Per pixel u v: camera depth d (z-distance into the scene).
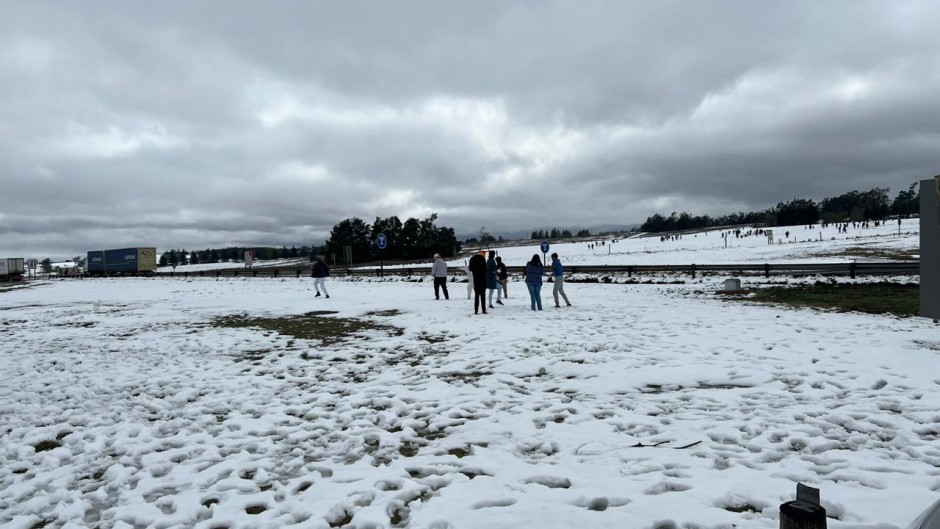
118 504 4.48
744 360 8.88
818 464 4.75
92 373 9.65
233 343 12.42
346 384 8.30
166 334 14.23
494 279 17.62
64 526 4.14
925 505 3.89
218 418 6.88
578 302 19.16
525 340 11.32
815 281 22.17
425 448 5.52
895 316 13.84
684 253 57.00
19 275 69.19
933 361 8.38
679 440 5.47
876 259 35.31
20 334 15.40
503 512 3.99
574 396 7.28
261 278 46.47
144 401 7.68
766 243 68.25
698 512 3.89
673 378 7.89
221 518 4.12
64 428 6.61
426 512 4.04
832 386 7.24
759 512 3.94
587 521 3.81
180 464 5.34
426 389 7.84
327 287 32.38
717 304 17.67
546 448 5.38
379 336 12.81
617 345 10.45
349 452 5.52
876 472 4.52
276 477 4.93
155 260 70.12
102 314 20.17
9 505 4.59
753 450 5.16
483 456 5.21
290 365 9.84
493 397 7.31
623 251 71.94
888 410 6.21
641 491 4.29
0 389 8.66
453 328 13.43
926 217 9.78
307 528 3.91
